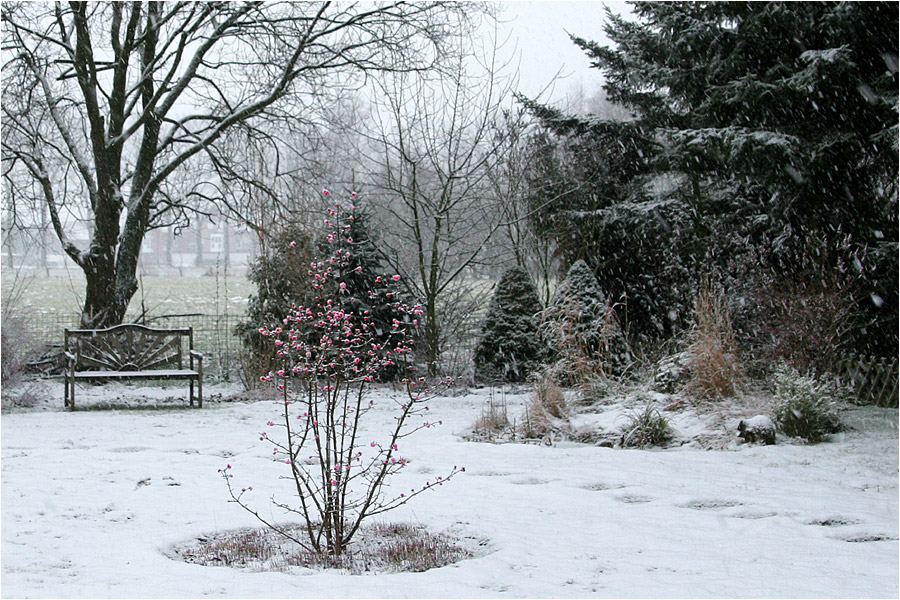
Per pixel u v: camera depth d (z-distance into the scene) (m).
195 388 16.62
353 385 14.96
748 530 6.10
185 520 6.33
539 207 18.88
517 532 6.02
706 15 16.39
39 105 18.27
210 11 18.30
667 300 18.30
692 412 11.23
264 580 4.77
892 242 13.73
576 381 12.69
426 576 4.90
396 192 19.00
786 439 10.09
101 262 18.52
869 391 12.66
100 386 16.78
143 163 18.91
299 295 16.09
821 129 14.45
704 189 19.16
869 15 13.98
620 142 19.45
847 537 5.97
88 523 6.20
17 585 4.60
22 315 15.76
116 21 18.66
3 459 8.80
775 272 14.21
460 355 18.80
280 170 21.16
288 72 18.44
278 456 9.12
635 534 5.98
